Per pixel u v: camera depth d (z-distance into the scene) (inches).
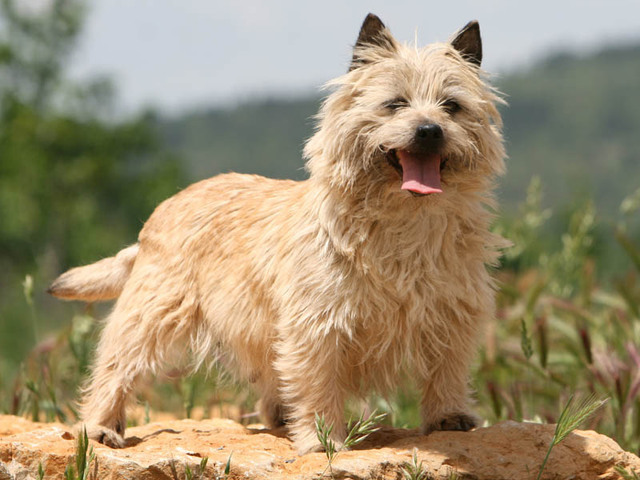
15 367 640.4
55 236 2418.8
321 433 231.8
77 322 386.0
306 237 259.4
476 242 260.8
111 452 237.0
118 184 2664.9
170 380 338.6
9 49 2623.0
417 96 267.0
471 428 269.1
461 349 266.5
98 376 291.9
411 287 251.6
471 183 260.4
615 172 5236.2
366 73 268.7
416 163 253.6
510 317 436.8
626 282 464.4
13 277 2276.1
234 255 287.6
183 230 303.1
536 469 242.7
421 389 277.1
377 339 258.8
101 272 333.1
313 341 253.9
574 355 377.1
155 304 293.7
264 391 321.7
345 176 254.7
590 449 247.6
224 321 287.6
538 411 365.7
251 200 299.6
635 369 352.8
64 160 2573.8
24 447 237.8
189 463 230.4
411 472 230.2
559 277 483.2
